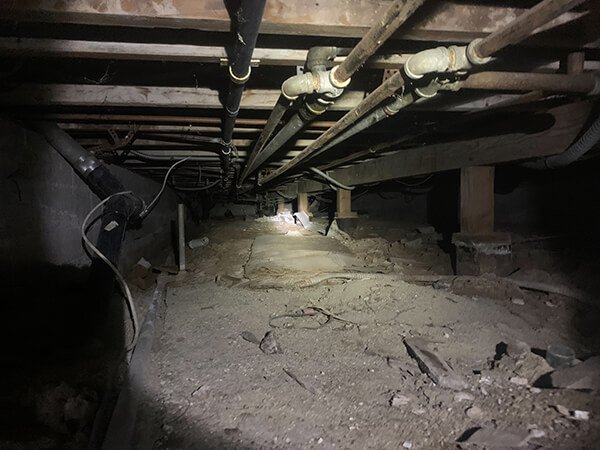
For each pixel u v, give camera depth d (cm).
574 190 522
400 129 340
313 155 398
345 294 349
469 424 170
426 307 307
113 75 223
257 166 488
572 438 154
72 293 297
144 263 456
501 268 368
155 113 291
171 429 172
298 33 156
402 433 166
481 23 161
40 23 159
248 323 298
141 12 138
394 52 187
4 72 199
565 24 161
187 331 285
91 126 306
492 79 182
